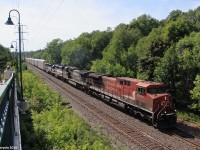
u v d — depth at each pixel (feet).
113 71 162.09
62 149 49.29
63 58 288.92
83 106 101.96
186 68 102.99
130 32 233.35
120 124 79.51
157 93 80.02
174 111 78.54
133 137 67.72
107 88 111.04
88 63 270.26
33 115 64.49
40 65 296.30
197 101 94.79
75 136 58.85
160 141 65.98
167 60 106.22
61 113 72.13
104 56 201.05
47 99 89.81
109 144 61.57
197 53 107.55
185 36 124.47
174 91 106.52
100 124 78.69
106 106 104.83
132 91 89.51
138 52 174.91
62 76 187.32
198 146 62.90
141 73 127.44
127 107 95.20
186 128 79.00
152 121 77.51
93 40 283.18
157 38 127.03
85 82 137.59
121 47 199.31
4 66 177.78
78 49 271.69
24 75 140.97
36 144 47.34
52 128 56.49
